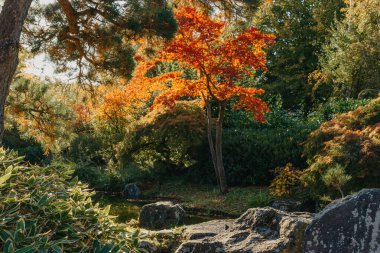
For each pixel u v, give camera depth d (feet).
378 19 65.36
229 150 49.39
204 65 41.86
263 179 47.93
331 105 55.62
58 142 39.34
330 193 35.94
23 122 38.01
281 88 85.10
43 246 9.41
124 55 30.53
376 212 12.12
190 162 51.93
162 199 45.83
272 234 15.64
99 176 53.26
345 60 66.64
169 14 28.27
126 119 59.21
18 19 18.52
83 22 28.53
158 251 17.16
